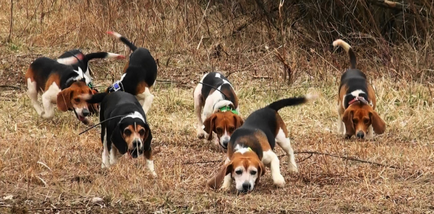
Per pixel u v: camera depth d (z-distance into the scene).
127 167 9.30
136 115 9.25
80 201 8.01
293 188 8.98
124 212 7.83
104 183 8.66
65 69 12.46
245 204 8.13
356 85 12.44
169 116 13.25
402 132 12.49
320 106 13.84
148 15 17.86
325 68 16.11
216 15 18.62
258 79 15.79
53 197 8.09
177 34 17.55
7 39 17.33
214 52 17.03
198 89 12.59
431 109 13.62
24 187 8.44
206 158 10.61
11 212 7.64
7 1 20.62
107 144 9.56
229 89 12.02
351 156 10.73
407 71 15.59
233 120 10.95
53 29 17.86
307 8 17.80
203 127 11.16
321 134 12.41
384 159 10.43
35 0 20.38
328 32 16.80
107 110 9.76
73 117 12.95
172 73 16.00
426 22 16.30
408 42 16.94
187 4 18.30
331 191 8.85
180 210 7.93
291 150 9.94
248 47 17.45
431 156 10.60
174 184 8.93
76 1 19.08
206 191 8.60
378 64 16.39
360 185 9.08
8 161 9.54
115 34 14.05
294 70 15.82
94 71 15.89
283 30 17.28
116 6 17.80
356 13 17.30
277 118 9.85
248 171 8.42
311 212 8.02
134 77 12.53
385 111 13.57
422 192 8.78
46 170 9.39
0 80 14.91
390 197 8.55
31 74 12.84
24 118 12.65
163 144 11.58
